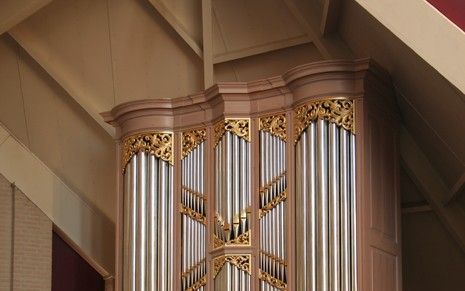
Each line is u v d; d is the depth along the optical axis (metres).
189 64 11.79
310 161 9.64
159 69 11.91
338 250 9.38
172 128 10.73
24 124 12.36
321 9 10.84
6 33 12.04
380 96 9.95
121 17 11.84
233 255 9.94
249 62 11.56
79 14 11.92
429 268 10.66
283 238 9.74
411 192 10.71
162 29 11.77
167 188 10.60
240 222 9.98
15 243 12.19
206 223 10.27
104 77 12.07
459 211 10.42
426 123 9.85
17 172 12.32
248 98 10.22
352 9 9.88
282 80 10.00
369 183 9.58
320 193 9.52
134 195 10.67
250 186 10.05
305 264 9.48
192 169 10.49
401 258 10.01
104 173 12.23
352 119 9.62
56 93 12.23
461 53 8.07
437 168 10.38
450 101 8.77
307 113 9.74
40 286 12.18
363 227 9.39
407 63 9.25
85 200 12.30
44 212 12.28
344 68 9.64
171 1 11.62
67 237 12.27
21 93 12.31
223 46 11.55
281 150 9.94
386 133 10.07
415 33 8.20
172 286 10.40
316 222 9.48
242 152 10.12
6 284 12.09
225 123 10.20
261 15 11.34
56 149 12.34
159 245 10.48
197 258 10.27
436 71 8.37
